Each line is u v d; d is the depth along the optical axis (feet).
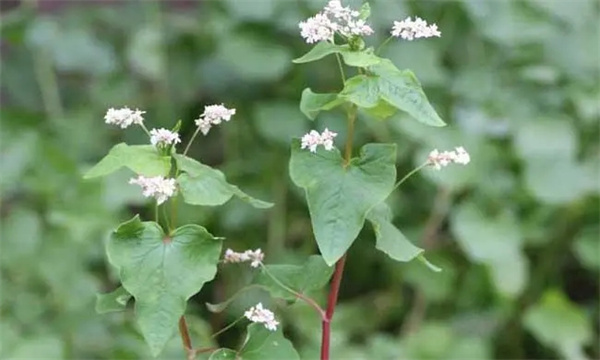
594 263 5.94
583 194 6.06
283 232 6.32
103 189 5.57
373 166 3.53
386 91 3.48
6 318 5.25
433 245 6.17
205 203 3.48
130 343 4.97
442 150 5.83
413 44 6.31
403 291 6.34
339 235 3.49
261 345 3.59
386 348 5.52
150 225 3.47
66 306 5.32
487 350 5.58
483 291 6.07
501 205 6.00
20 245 5.50
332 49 3.50
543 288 6.43
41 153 5.95
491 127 6.17
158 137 3.50
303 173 3.53
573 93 6.37
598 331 6.22
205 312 5.79
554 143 6.12
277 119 6.23
